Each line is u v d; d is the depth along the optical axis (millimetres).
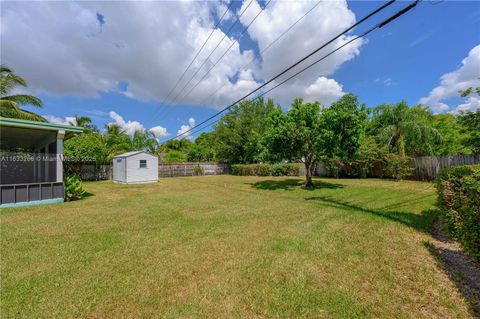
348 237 4152
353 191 9867
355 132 10453
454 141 14203
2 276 2910
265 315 2158
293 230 4680
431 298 2340
